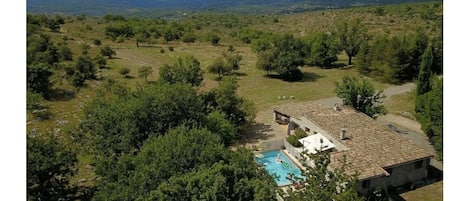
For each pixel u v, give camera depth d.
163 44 103.38
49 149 24.84
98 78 61.53
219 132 36.28
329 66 78.19
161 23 136.75
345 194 18.73
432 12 137.50
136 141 30.22
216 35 110.69
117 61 76.81
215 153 24.05
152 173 22.81
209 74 69.25
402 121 47.47
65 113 46.00
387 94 59.47
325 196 18.45
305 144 35.72
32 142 24.48
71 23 121.81
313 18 163.00
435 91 39.28
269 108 52.12
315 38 80.12
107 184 23.81
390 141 34.47
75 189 27.20
